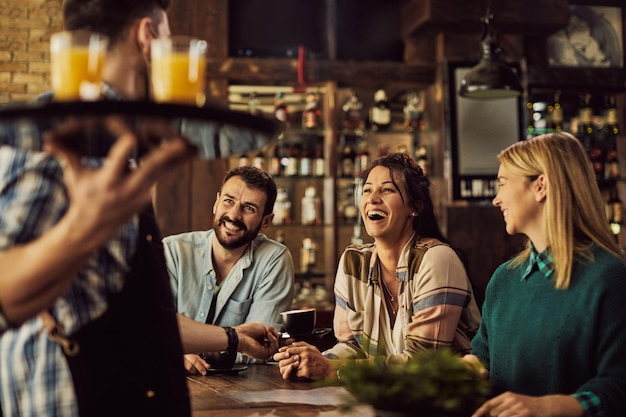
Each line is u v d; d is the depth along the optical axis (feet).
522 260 6.57
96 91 3.92
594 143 19.81
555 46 19.35
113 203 3.49
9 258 3.61
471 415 5.39
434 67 18.62
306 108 18.79
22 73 18.02
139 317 4.51
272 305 10.02
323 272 18.51
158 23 4.87
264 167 18.75
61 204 3.95
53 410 4.21
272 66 18.01
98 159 4.17
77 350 4.25
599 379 5.62
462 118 18.25
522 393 6.21
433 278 8.07
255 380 7.97
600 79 19.02
